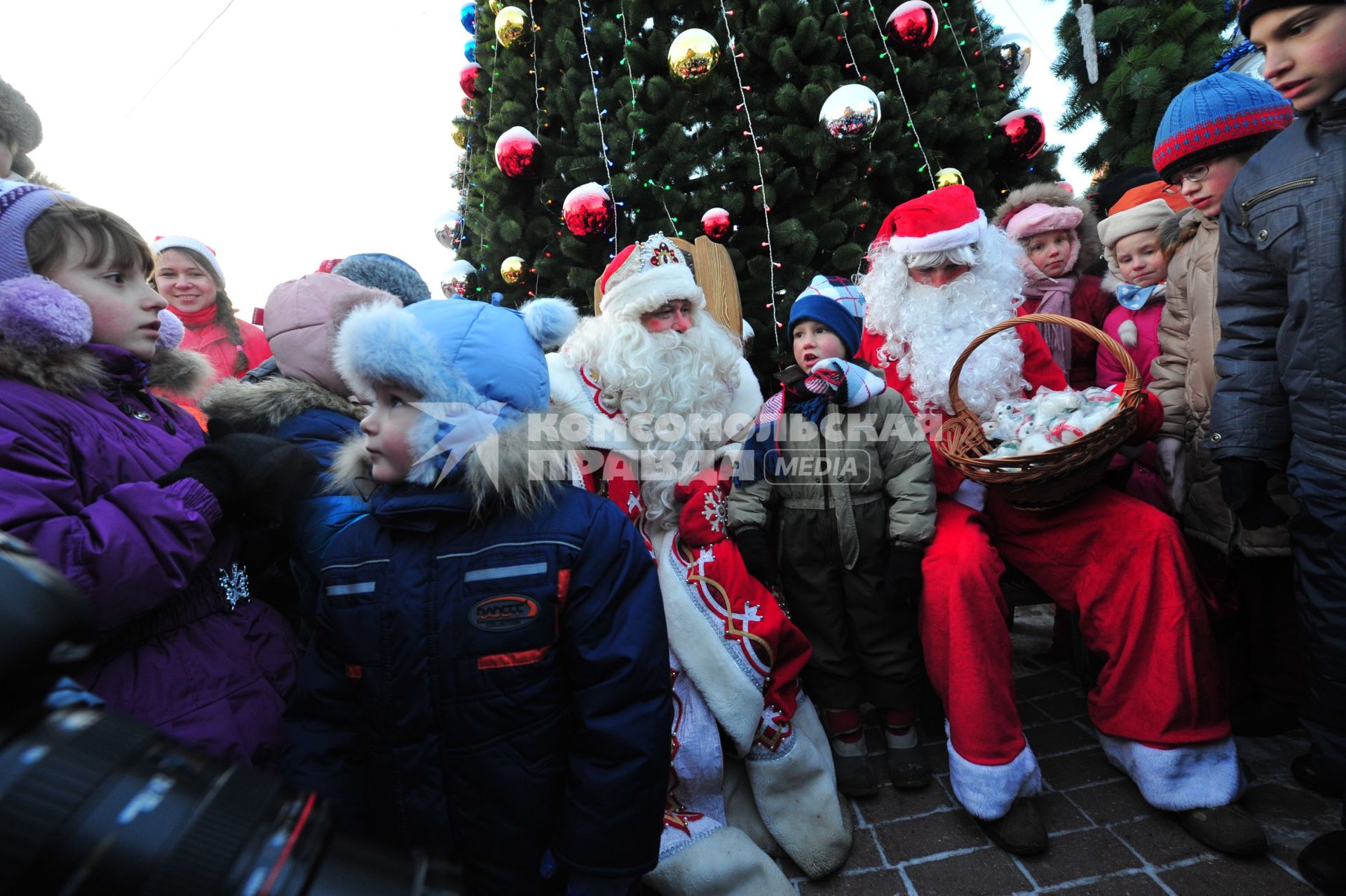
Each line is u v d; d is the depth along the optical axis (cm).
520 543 107
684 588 181
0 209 107
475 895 105
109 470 110
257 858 41
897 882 167
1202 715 170
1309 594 153
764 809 177
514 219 377
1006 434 192
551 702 107
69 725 42
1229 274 167
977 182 370
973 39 385
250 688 119
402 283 197
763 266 327
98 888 36
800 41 321
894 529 192
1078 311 284
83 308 109
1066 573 194
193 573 119
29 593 39
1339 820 168
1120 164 416
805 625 208
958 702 177
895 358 242
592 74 340
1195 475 210
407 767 105
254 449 119
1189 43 384
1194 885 154
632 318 198
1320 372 146
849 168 329
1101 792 190
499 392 106
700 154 327
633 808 103
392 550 110
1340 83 142
